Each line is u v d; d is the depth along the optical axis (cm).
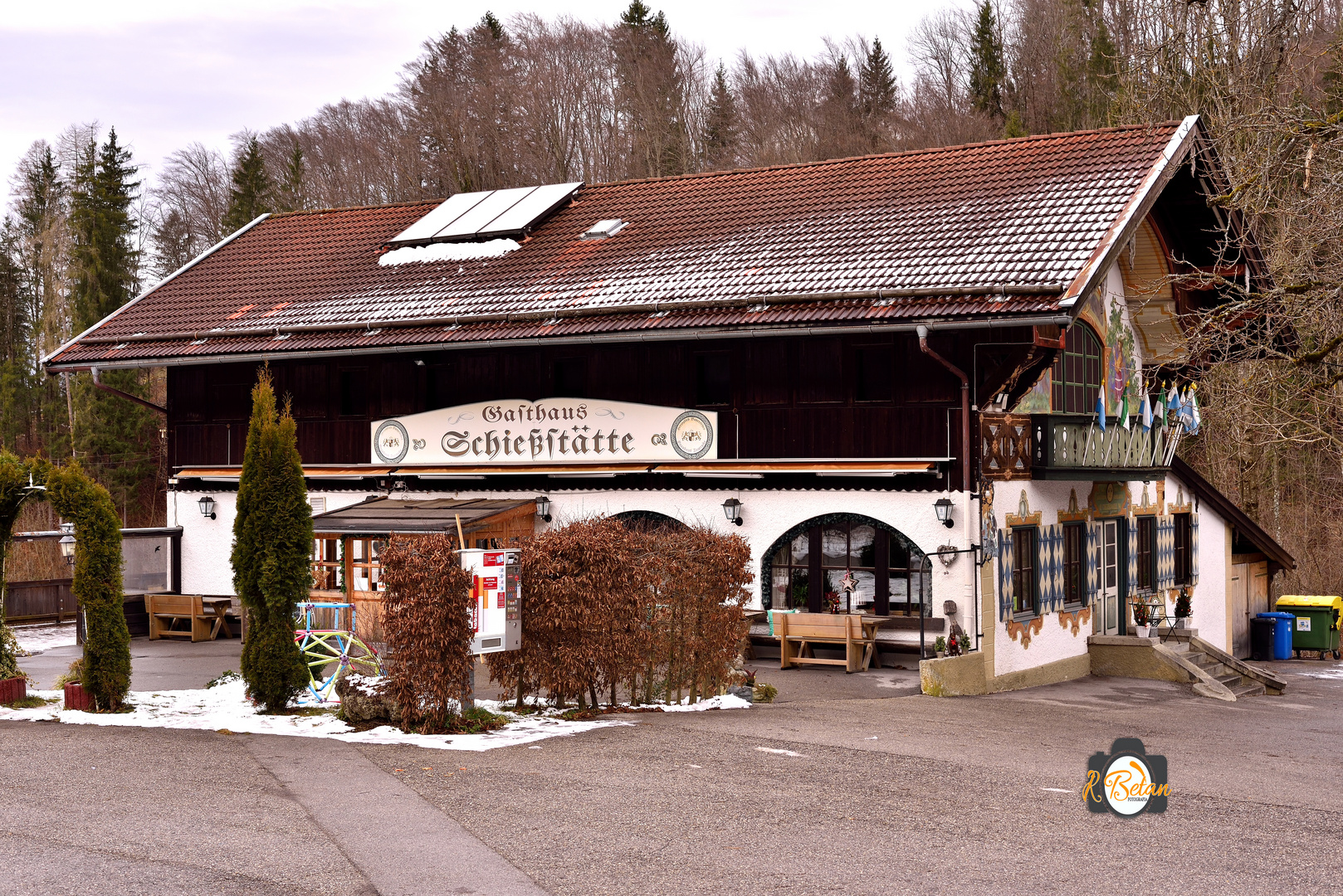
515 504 2206
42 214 6594
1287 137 1869
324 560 2362
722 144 5912
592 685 1449
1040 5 5319
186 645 2309
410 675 1312
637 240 2394
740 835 939
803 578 2055
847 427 2030
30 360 6600
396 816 975
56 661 2073
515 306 2222
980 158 2334
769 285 2045
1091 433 2158
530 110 5766
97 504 1427
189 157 7238
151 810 978
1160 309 2433
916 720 1540
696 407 2147
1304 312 1955
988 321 1805
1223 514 2853
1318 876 874
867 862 878
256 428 1434
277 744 1239
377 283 2498
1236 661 2364
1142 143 2184
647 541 1516
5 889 788
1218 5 2555
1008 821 1005
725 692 1606
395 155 6050
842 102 5734
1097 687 2095
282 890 799
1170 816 1047
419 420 2325
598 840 920
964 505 1920
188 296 2653
